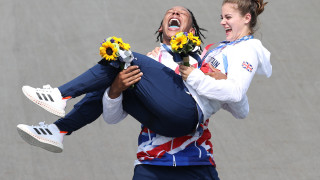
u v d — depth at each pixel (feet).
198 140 47.21
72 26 104.94
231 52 46.34
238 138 88.28
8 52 100.22
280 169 83.56
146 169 46.70
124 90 45.65
